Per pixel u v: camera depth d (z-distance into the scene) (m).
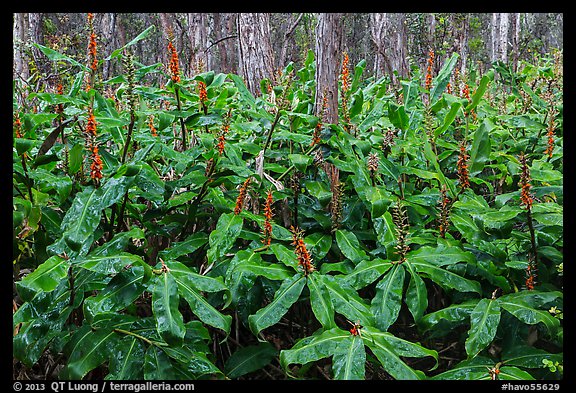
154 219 2.76
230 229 2.31
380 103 3.41
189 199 2.54
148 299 2.65
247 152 2.97
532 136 3.51
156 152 2.46
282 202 2.80
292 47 14.61
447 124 2.97
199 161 2.82
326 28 3.04
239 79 3.02
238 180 2.60
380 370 2.46
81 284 1.98
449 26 12.98
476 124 3.77
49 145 2.51
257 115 2.81
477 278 2.41
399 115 2.97
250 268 2.16
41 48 2.81
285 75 3.67
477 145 2.56
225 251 2.26
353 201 2.79
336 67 3.08
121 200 2.42
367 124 3.30
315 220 2.76
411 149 3.02
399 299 2.09
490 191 3.46
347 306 2.03
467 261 2.19
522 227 2.68
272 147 3.21
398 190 2.77
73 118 2.58
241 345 2.49
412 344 1.91
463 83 4.57
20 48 5.55
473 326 1.99
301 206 2.66
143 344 1.97
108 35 11.43
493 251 2.27
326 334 1.92
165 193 2.44
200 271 2.50
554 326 1.92
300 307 2.57
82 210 2.00
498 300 2.08
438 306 2.69
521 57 14.68
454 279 2.16
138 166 2.07
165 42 13.39
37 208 2.12
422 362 2.60
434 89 3.59
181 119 2.84
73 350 1.90
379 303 2.09
